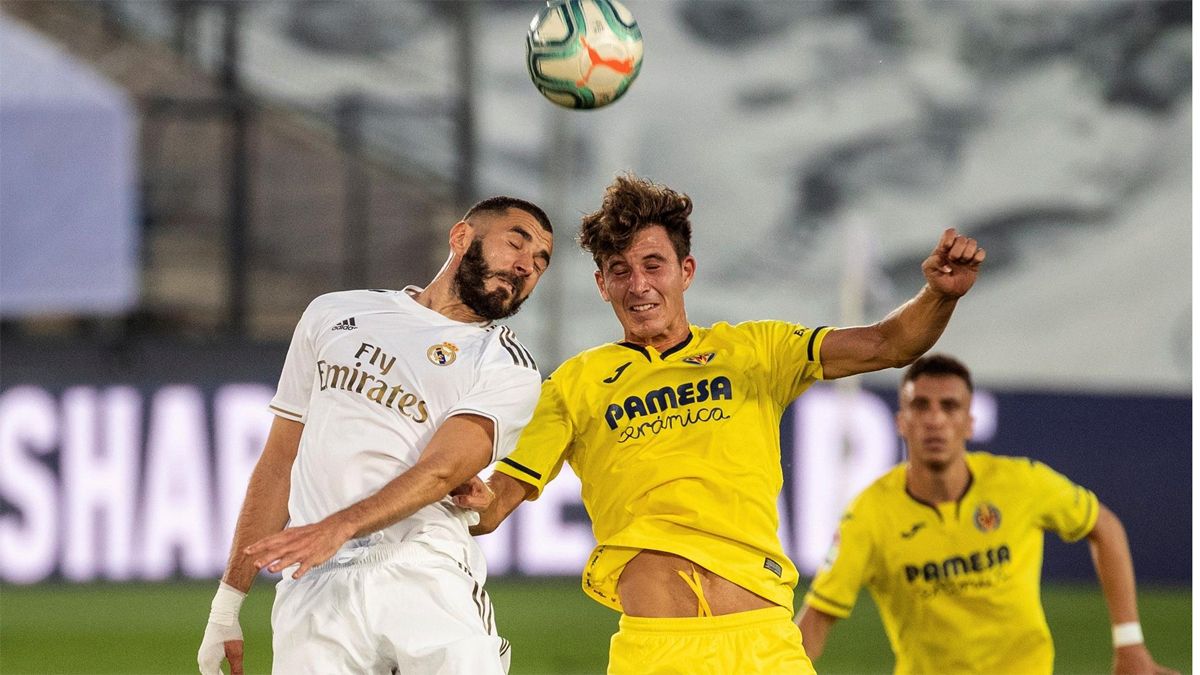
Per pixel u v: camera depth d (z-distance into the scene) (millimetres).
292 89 72812
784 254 75938
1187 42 77375
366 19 74625
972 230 76688
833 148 77125
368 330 15000
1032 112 77625
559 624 37250
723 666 14898
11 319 52406
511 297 15234
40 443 41188
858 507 19891
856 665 33594
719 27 77812
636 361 15547
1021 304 75500
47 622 37219
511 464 15492
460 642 14234
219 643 15281
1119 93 77375
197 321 55688
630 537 15164
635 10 77750
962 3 78062
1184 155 76750
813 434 41000
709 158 76562
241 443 41188
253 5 72875
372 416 14664
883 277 76562
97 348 46656
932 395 19328
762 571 15172
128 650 34375
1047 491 19719
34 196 44438
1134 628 19844
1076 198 76875
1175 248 76125
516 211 15281
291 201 58469
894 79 77875
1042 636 19641
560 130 52000
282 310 56656
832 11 78000
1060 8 78000
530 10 75938
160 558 41031
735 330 15805
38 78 44531
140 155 56469
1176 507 43281
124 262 45000
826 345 15367
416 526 14656
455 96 71188
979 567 19547
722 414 15227
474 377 14602
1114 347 75000
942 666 19766
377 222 59281
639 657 15102
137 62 62531
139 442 41125
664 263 15391
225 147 57812
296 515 14922
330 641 14391
